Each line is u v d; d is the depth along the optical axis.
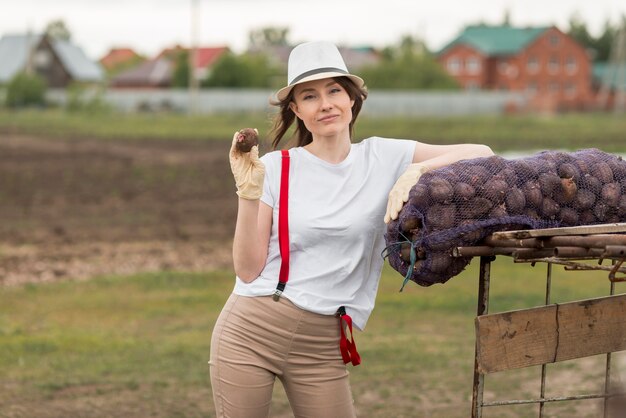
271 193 4.18
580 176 4.08
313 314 4.13
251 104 75.81
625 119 63.53
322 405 4.21
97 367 8.30
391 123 55.41
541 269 12.76
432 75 84.88
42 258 14.14
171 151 35.41
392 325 9.88
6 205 20.41
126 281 12.37
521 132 47.75
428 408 7.09
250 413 4.19
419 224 3.91
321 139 4.19
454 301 10.94
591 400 7.15
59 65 98.31
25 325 9.95
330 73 4.08
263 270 4.20
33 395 7.46
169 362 8.48
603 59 130.50
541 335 4.09
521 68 100.81
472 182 3.87
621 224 3.79
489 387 7.61
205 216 19.11
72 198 21.83
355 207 4.13
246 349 4.17
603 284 11.59
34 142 38.97
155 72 99.88
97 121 57.34
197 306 11.02
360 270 4.20
